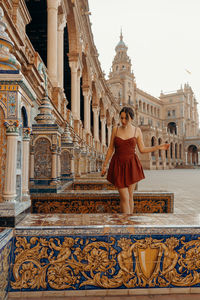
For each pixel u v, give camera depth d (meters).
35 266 1.88
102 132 27.02
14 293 1.85
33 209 3.89
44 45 15.05
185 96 73.19
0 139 2.01
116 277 1.92
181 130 69.81
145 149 3.14
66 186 4.82
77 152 9.07
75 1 12.14
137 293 1.93
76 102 13.84
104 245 1.94
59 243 1.91
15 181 2.03
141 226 1.98
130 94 51.38
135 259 1.94
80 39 14.27
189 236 1.98
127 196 2.85
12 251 1.88
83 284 1.91
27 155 2.46
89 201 3.91
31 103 2.53
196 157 75.31
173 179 19.28
